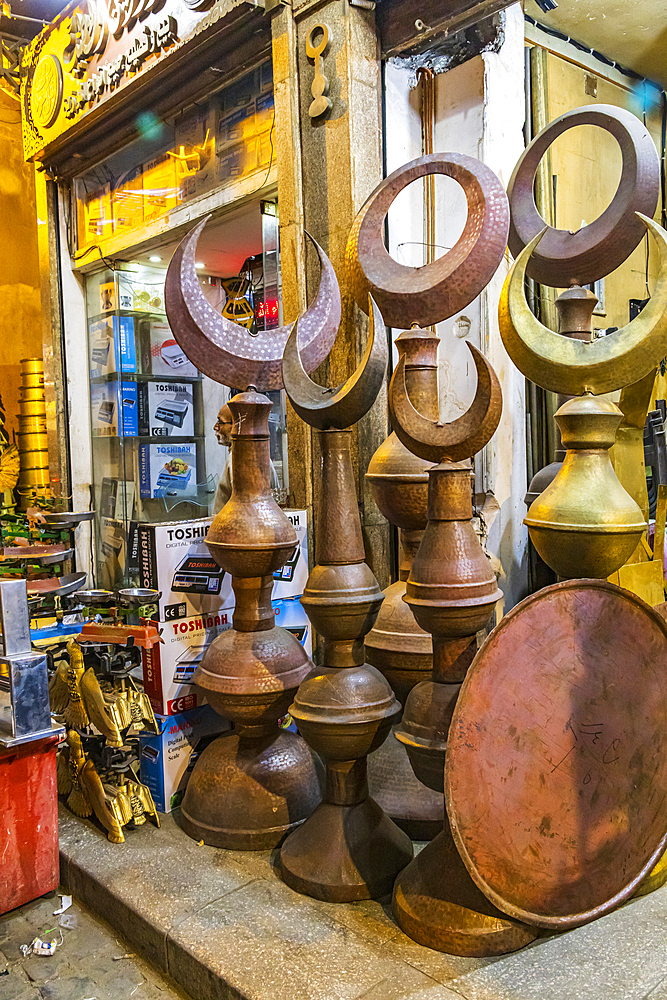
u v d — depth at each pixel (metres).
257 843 2.12
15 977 1.78
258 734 2.21
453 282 1.95
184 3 3.10
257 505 2.16
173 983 1.74
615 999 1.45
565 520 1.73
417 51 2.69
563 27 2.81
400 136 2.79
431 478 1.72
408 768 2.20
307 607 1.86
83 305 4.46
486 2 2.39
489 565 1.73
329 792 1.95
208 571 2.46
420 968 1.56
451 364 2.74
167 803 2.39
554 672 1.62
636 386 2.13
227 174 3.23
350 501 1.89
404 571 2.29
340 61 2.62
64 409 4.43
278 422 3.10
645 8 2.68
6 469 4.91
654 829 1.72
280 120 2.81
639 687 1.70
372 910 1.80
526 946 1.62
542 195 2.77
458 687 1.75
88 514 3.62
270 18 2.81
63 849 2.19
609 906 1.62
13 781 2.07
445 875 1.67
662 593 2.30
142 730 2.45
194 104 3.38
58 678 2.51
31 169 5.38
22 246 5.41
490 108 2.61
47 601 3.16
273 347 2.22
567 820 1.63
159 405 4.26
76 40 3.83
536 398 2.84
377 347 1.82
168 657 2.37
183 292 2.12
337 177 2.68
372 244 2.13
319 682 1.89
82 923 2.00
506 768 1.56
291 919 1.77
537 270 2.24
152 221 3.69
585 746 1.65
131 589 2.37
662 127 3.35
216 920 1.78
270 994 1.51
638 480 2.21
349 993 1.50
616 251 2.10
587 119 2.18
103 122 3.72
